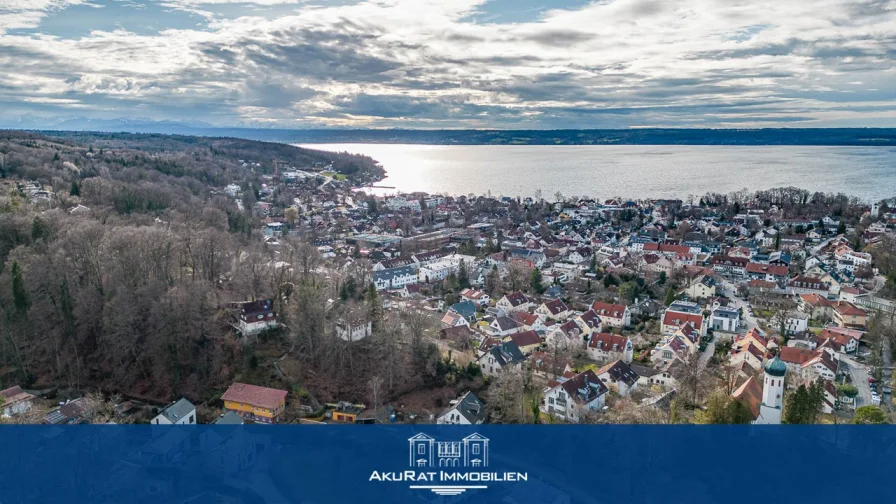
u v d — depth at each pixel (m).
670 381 154.75
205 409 136.50
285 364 149.38
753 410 128.12
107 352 149.00
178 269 177.88
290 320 161.88
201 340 148.00
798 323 192.88
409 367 149.88
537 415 134.00
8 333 146.75
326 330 154.00
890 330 175.12
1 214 191.88
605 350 173.00
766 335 188.75
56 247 164.38
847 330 187.25
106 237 172.50
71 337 149.12
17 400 131.12
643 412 132.88
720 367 165.12
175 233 194.62
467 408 134.12
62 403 135.25
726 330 195.38
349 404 140.75
